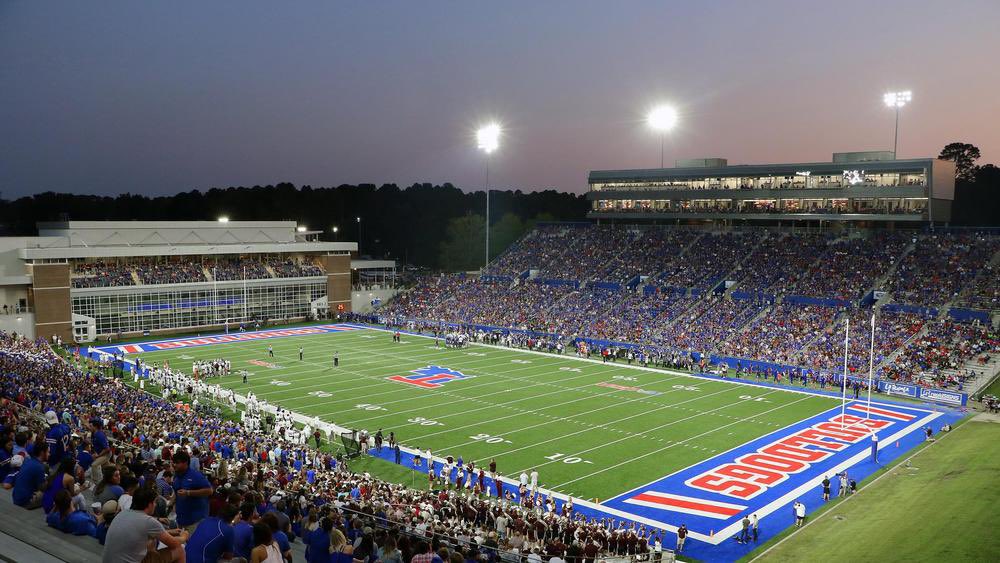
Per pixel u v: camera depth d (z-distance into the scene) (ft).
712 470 122.93
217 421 134.92
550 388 183.62
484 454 130.11
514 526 85.56
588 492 112.68
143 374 193.67
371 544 39.70
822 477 119.65
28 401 103.65
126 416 110.11
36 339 242.37
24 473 37.52
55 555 30.12
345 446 127.85
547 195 604.49
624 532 88.43
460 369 207.41
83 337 257.96
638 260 294.87
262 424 140.46
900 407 167.84
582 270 301.02
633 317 254.47
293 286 315.17
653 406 165.89
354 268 376.89
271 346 245.65
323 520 38.73
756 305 241.96
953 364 185.68
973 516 96.63
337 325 303.27
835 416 158.92
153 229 292.40
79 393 127.03
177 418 125.80
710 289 260.42
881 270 239.50
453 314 294.25
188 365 209.15
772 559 89.25
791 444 137.80
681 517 103.45
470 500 101.45
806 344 211.82
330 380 190.19
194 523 36.99
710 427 148.66
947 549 86.07
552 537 86.12
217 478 62.03
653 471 122.21
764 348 213.87
